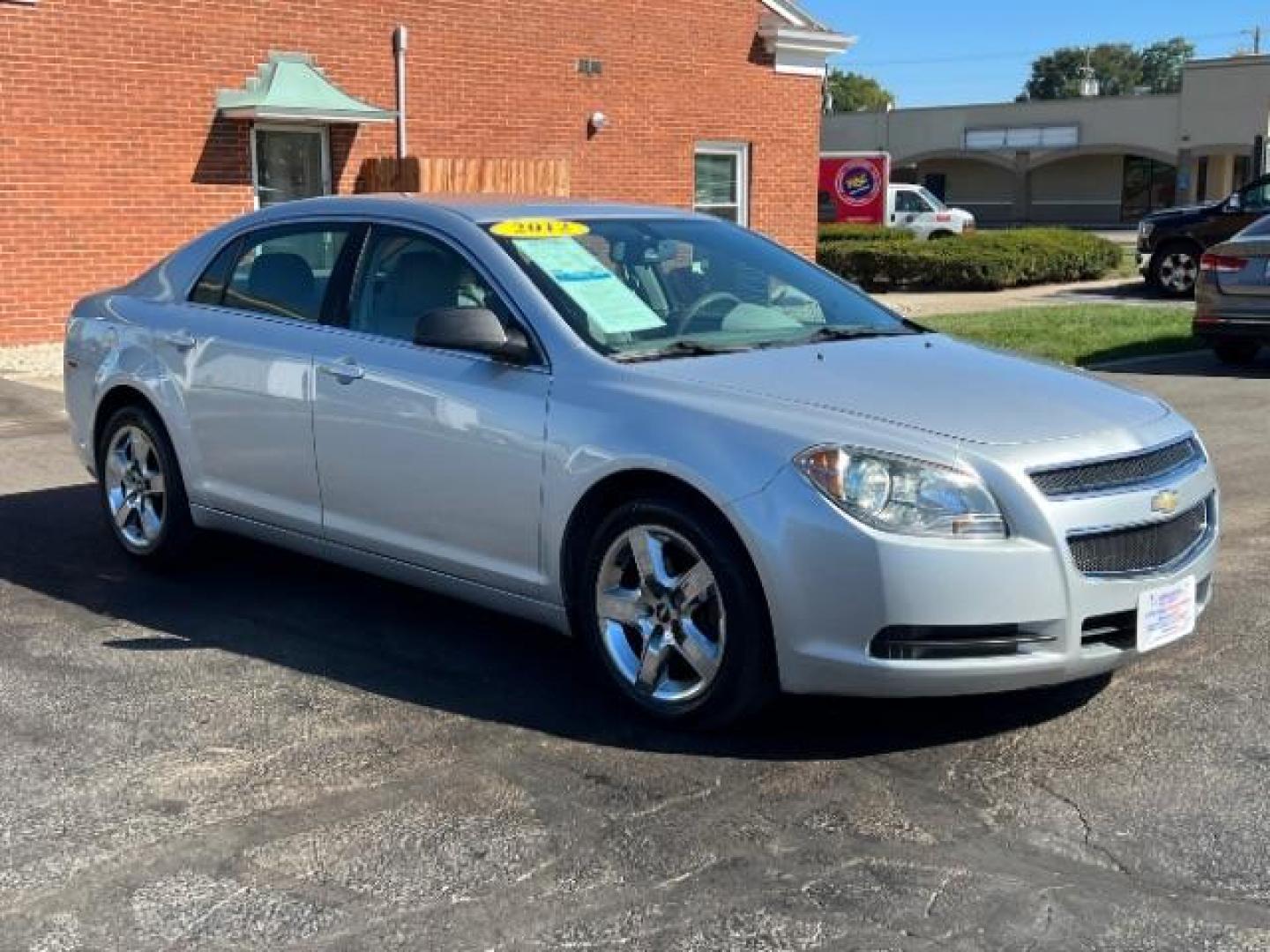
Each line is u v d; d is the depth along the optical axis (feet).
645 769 13.80
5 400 36.24
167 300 20.56
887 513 13.07
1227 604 19.04
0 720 15.12
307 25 49.19
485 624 18.49
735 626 13.82
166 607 19.25
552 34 55.93
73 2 43.91
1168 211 73.77
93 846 12.25
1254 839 12.30
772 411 14.03
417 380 16.46
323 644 17.66
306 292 18.56
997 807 12.94
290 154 49.90
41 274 44.47
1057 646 13.32
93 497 26.08
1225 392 37.50
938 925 10.90
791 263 19.16
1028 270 78.33
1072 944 10.62
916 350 16.52
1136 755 14.08
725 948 10.58
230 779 13.61
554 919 11.02
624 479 14.66
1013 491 13.12
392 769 13.84
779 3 63.21
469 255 16.69
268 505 18.63
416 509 16.63
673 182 61.05
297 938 10.77
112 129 45.29
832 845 12.19
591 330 15.72
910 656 13.12
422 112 52.70
